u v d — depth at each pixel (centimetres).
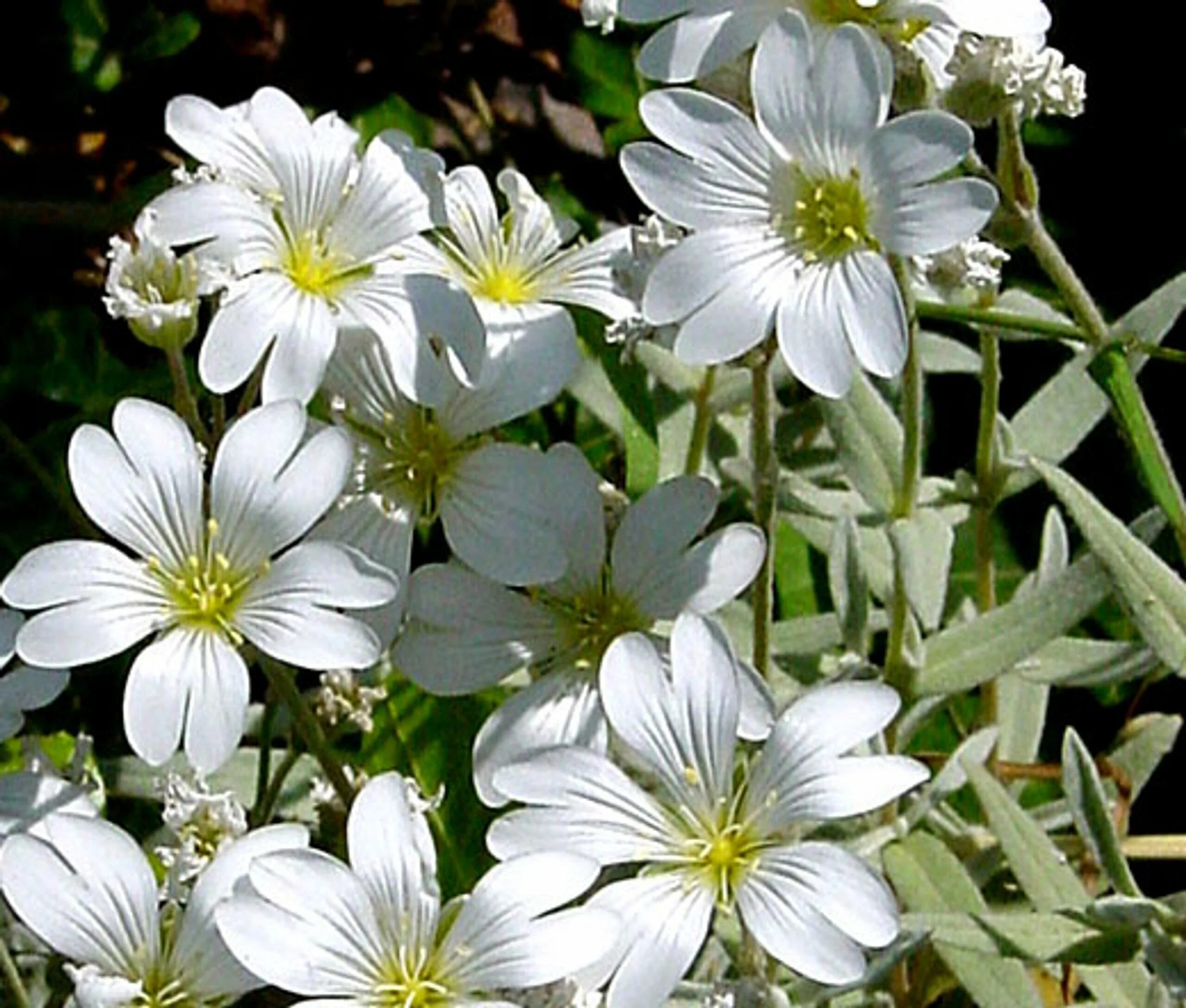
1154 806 28
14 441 26
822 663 26
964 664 25
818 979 22
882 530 27
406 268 24
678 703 23
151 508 24
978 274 24
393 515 24
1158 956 24
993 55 24
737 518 27
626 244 25
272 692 25
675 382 27
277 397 24
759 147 23
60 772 24
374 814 22
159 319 24
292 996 24
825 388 23
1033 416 27
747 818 23
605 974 23
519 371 25
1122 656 26
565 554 24
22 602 23
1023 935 24
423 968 22
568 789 23
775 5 24
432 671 24
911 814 26
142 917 23
